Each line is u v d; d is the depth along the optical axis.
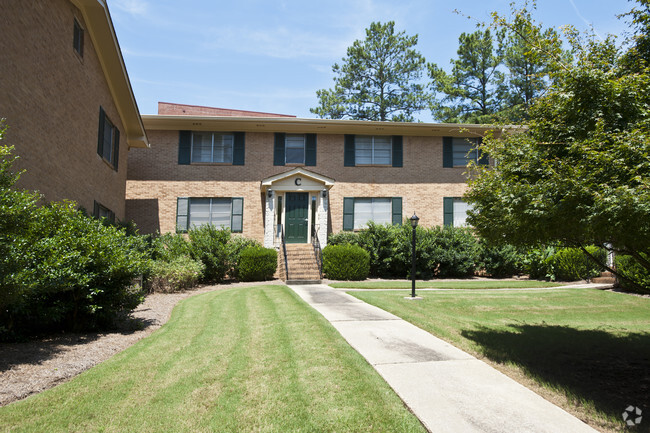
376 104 36.44
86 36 12.21
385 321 7.94
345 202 19.86
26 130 8.70
